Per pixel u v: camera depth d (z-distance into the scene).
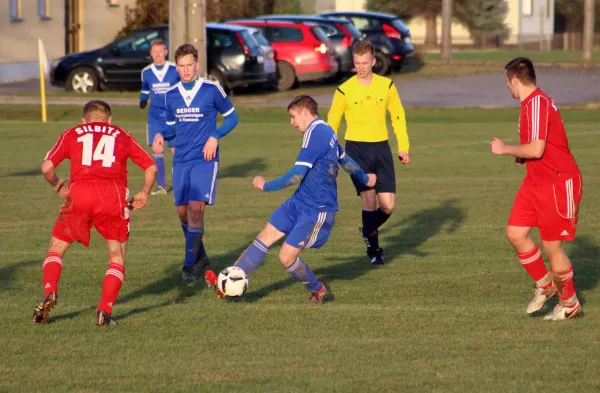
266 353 21.67
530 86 23.81
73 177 24.33
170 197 46.56
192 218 30.05
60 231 24.14
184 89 30.47
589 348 21.89
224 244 35.38
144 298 27.33
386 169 32.19
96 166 24.28
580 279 29.28
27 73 120.50
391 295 27.52
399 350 21.81
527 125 23.53
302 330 23.67
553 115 23.52
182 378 19.86
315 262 32.50
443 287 28.50
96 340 22.80
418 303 26.50
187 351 21.86
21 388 19.19
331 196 25.62
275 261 32.56
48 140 69.12
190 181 30.44
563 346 22.08
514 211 24.41
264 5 171.00
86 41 136.50
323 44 107.50
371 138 32.25
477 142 68.75
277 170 55.44
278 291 28.19
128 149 24.78
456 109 89.19
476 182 50.59
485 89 109.00
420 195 46.50
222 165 57.56
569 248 34.12
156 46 45.41
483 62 153.62
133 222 39.84
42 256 32.97
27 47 120.88
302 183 25.59
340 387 19.19
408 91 107.19
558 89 108.81
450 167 56.53
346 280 29.64
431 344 22.31
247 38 97.81
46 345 22.34
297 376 19.94
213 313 25.44
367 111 32.22
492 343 22.38
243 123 82.25
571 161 23.77
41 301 25.38
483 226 38.69
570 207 23.67
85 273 30.39
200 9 85.81
